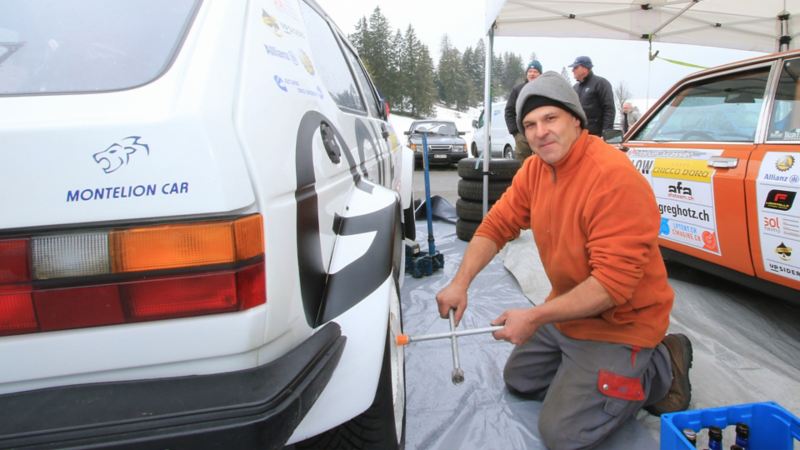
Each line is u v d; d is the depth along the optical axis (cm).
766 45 541
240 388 85
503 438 173
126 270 80
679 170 286
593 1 446
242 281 84
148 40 97
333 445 131
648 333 160
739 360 222
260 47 109
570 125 150
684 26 516
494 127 1322
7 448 74
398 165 350
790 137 228
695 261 285
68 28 100
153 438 76
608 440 169
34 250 77
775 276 230
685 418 138
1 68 93
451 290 170
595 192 146
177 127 80
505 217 185
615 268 142
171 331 83
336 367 110
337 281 120
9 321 78
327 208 125
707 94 293
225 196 81
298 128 114
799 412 185
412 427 178
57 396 81
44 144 77
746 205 239
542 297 295
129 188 79
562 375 166
